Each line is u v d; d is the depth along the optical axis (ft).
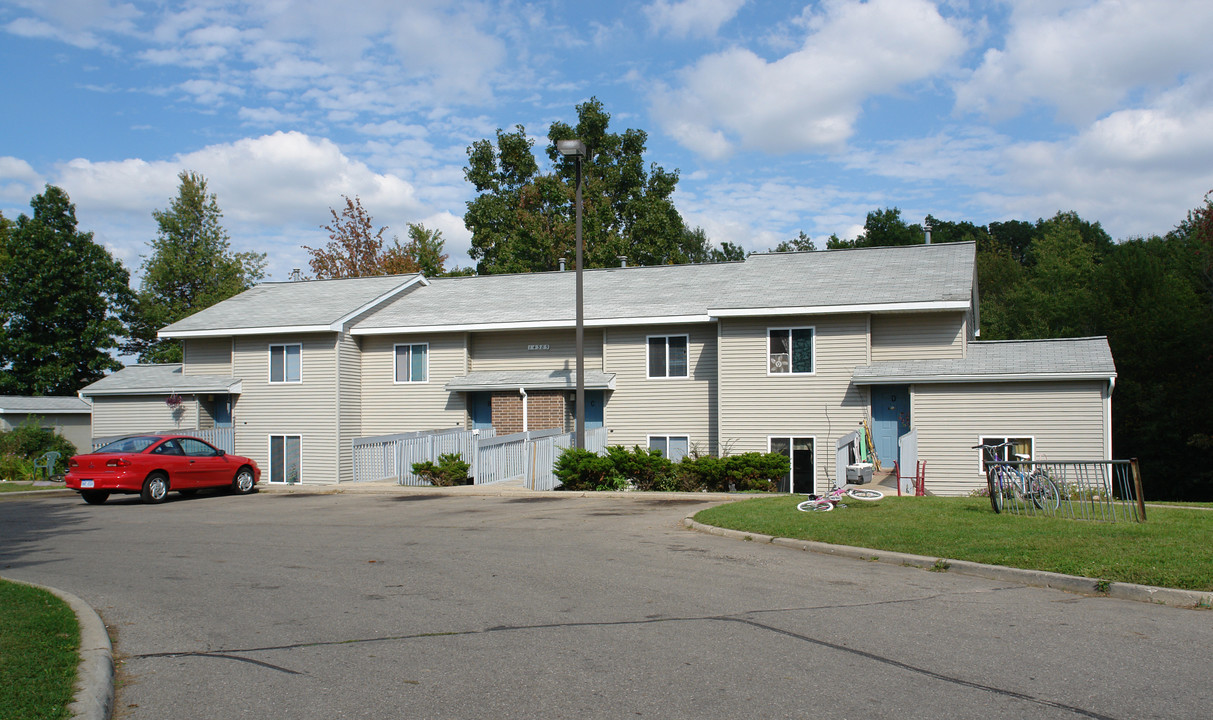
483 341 93.35
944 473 70.54
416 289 107.24
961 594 27.48
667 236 163.12
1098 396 67.00
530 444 70.59
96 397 101.04
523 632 23.21
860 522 39.86
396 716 17.08
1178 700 17.52
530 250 152.05
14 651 20.45
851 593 27.71
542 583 29.76
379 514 53.57
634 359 86.94
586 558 34.76
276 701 18.15
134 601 28.19
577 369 72.54
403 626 24.14
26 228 147.23
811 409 77.46
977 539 34.53
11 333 146.92
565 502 59.06
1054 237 197.26
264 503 63.26
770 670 19.65
